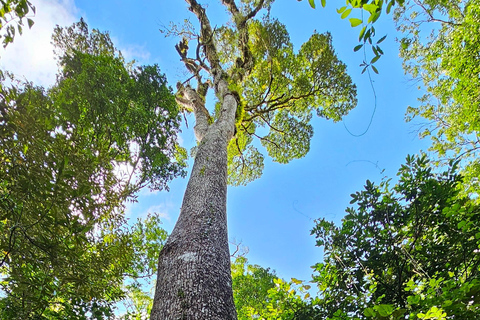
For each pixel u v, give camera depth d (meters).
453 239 4.02
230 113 6.92
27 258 3.02
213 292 2.10
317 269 4.47
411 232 4.38
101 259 4.21
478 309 2.48
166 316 1.89
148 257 6.71
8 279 3.17
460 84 9.41
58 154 3.41
